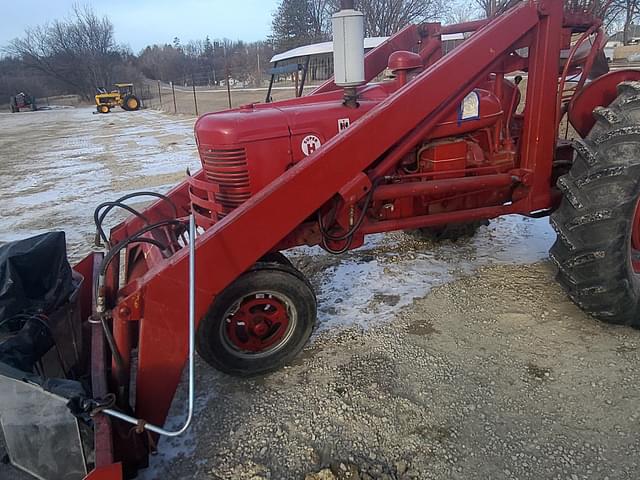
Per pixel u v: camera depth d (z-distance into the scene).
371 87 3.48
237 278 2.62
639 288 2.94
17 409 2.01
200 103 26.91
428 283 3.81
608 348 2.87
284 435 2.39
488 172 3.33
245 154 2.86
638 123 2.70
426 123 2.84
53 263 2.47
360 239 3.07
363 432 2.37
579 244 2.81
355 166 2.61
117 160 11.21
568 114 3.42
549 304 3.38
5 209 7.15
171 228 3.17
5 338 2.21
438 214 3.18
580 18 3.24
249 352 2.78
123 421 2.02
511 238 4.61
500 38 2.81
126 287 2.25
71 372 2.54
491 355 2.88
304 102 3.46
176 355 2.31
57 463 2.03
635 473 2.08
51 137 18.05
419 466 2.17
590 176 2.77
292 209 2.52
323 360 2.93
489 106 3.28
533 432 2.31
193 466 2.24
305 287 2.78
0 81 51.12
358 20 2.80
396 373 2.77
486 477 2.10
